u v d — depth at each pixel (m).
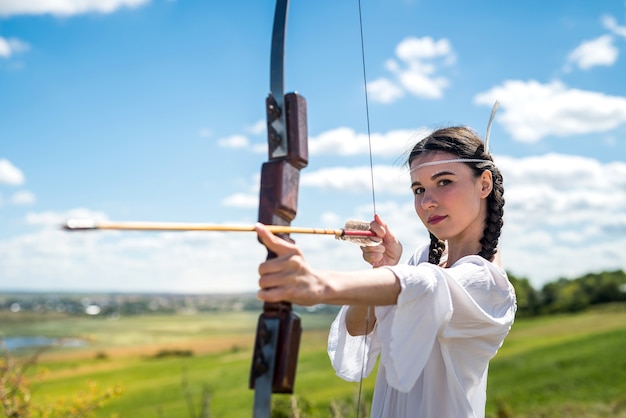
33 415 6.04
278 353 1.54
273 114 1.67
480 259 1.98
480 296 1.92
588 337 23.67
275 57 1.71
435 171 2.08
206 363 26.11
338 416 4.57
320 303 1.52
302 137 1.64
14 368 5.62
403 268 1.72
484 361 1.99
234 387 21.59
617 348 21.44
